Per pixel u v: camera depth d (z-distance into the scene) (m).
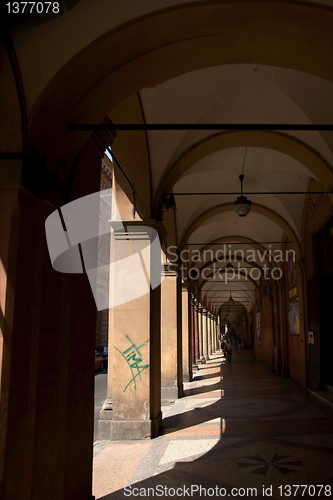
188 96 7.18
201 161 10.50
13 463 3.23
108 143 5.15
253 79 7.10
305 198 12.55
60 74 3.65
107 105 4.57
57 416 3.81
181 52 4.44
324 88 6.96
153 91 6.97
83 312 4.51
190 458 6.12
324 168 8.11
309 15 4.00
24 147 3.53
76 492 4.13
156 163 8.00
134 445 6.97
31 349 3.58
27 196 3.59
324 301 11.84
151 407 7.64
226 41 4.41
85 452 4.41
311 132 7.79
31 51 3.71
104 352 24.92
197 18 3.96
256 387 13.88
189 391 13.55
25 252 3.53
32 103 3.60
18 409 3.34
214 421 8.69
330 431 7.54
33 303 3.64
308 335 12.70
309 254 12.70
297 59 4.82
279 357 17.52
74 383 4.18
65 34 3.74
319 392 11.49
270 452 6.31
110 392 7.92
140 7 3.81
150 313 7.84
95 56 3.85
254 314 29.62
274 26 4.20
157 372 8.25
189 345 16.59
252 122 8.10
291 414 9.19
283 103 7.59
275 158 10.47
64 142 4.10
